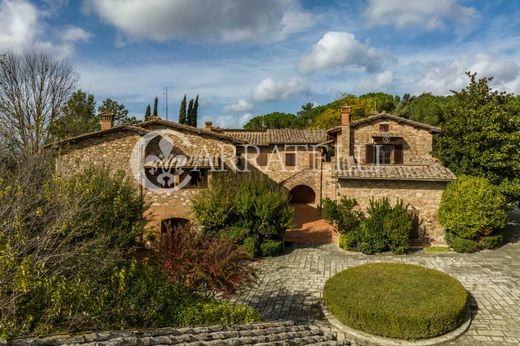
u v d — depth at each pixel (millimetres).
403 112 57812
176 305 9453
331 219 21375
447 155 24328
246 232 19578
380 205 20781
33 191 10031
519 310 13039
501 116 22719
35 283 7016
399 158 26875
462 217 19578
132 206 15609
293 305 13750
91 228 11961
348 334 11508
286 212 20672
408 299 11930
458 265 17812
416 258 19047
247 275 11469
